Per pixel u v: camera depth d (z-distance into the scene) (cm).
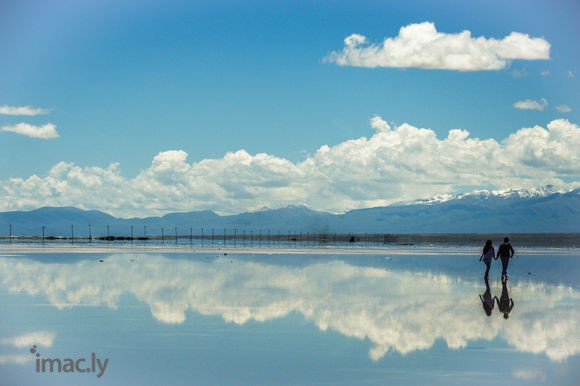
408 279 5331
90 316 3145
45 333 2694
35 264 7319
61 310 3347
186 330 2778
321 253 11431
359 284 4853
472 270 6519
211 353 2328
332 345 2470
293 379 1983
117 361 2211
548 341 2547
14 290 4288
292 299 3850
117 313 3244
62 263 7550
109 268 6594
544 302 3734
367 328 2831
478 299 3881
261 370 2086
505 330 2784
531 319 3088
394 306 3544
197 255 10269
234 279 5275
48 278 5253
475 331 2762
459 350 2384
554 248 15625
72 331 2742
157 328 2819
